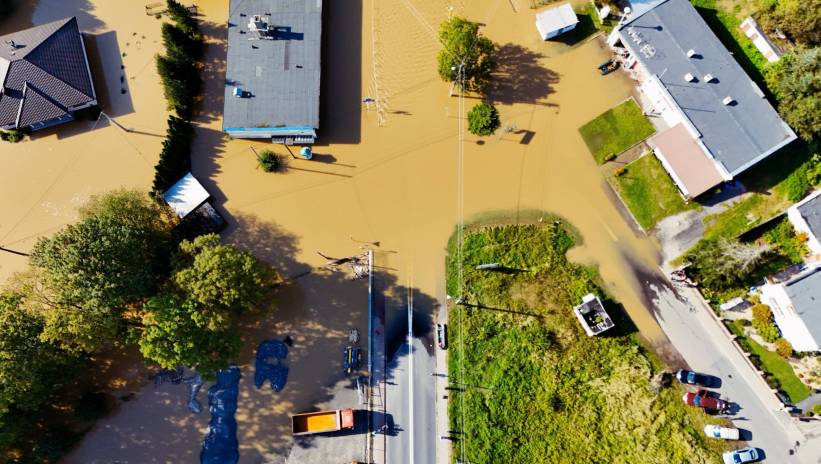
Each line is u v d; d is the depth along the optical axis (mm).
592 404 56250
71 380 55219
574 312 58500
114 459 56688
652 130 62844
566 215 61500
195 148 63500
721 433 54781
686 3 62750
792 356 56969
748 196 60719
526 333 57938
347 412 55125
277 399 57656
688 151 59531
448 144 63656
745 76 60219
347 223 61844
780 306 55969
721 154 58562
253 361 58406
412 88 65188
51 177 63156
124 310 53281
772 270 58969
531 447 55438
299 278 60500
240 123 61594
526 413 56156
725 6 65000
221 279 51219
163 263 55844
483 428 55906
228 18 65625
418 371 57906
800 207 57906
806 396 56250
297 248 61250
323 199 62469
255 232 61594
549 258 60156
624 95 64125
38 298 52219
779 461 55094
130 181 63062
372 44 66500
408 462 55906
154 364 58156
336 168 63219
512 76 64875
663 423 55594
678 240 60375
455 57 59969
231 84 62719
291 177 62969
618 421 55688
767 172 60969
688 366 57562
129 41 67000
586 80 64750
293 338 59031
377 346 58625
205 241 54031
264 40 63938
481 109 63062
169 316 50094
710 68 60656
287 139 62938
